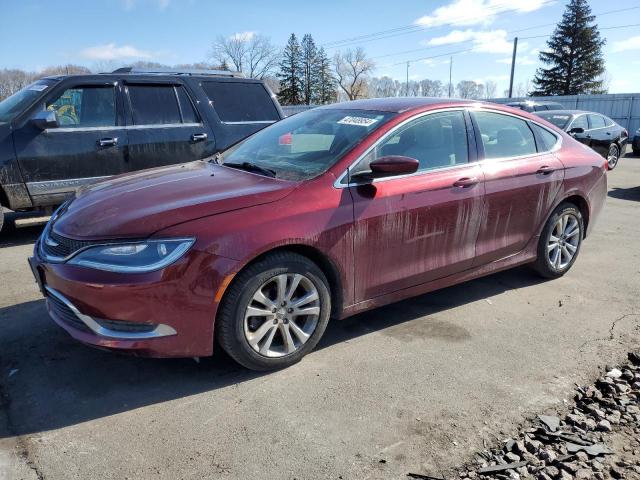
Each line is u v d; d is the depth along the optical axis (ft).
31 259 10.80
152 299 9.04
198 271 9.22
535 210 14.53
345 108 13.56
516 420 9.22
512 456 8.32
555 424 9.11
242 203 9.91
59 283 9.37
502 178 13.50
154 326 9.22
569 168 15.24
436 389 10.09
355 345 11.79
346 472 7.91
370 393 9.91
